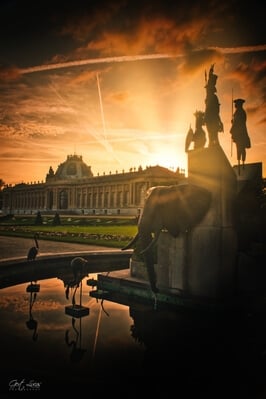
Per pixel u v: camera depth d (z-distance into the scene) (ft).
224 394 23.11
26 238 142.00
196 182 45.68
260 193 48.98
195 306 41.75
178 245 45.27
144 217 43.70
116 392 22.99
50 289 53.16
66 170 508.94
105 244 113.60
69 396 22.02
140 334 34.14
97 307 44.11
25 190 540.93
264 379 25.55
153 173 374.84
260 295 45.01
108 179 433.48
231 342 32.81
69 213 451.12
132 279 50.29
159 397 22.59
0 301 45.75
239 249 46.09
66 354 28.84
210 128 44.47
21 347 30.27
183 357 29.07
